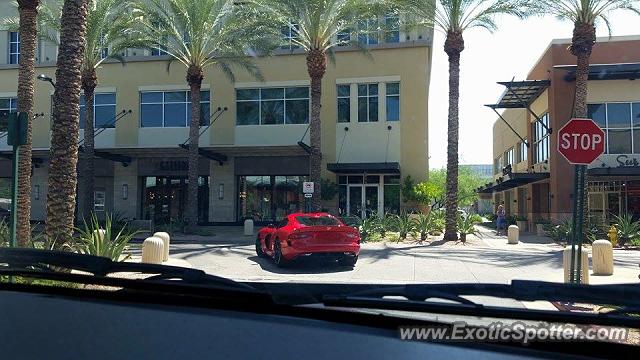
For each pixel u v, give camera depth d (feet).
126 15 85.51
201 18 80.53
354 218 80.64
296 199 102.63
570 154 28.91
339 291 11.30
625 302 9.91
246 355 7.39
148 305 9.87
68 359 7.52
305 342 7.85
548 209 107.96
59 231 33.27
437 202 99.66
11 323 8.86
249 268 45.85
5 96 111.34
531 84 95.40
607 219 87.97
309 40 78.59
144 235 81.51
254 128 102.94
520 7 71.05
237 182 104.63
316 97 78.28
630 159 89.56
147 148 97.60
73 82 34.73
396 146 98.27
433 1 72.28
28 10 46.68
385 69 99.25
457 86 74.59
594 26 73.31
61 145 33.99
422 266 47.32
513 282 10.52
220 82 104.37
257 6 77.66
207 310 9.57
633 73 86.84
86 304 9.84
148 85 106.63
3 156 103.96
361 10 74.02
